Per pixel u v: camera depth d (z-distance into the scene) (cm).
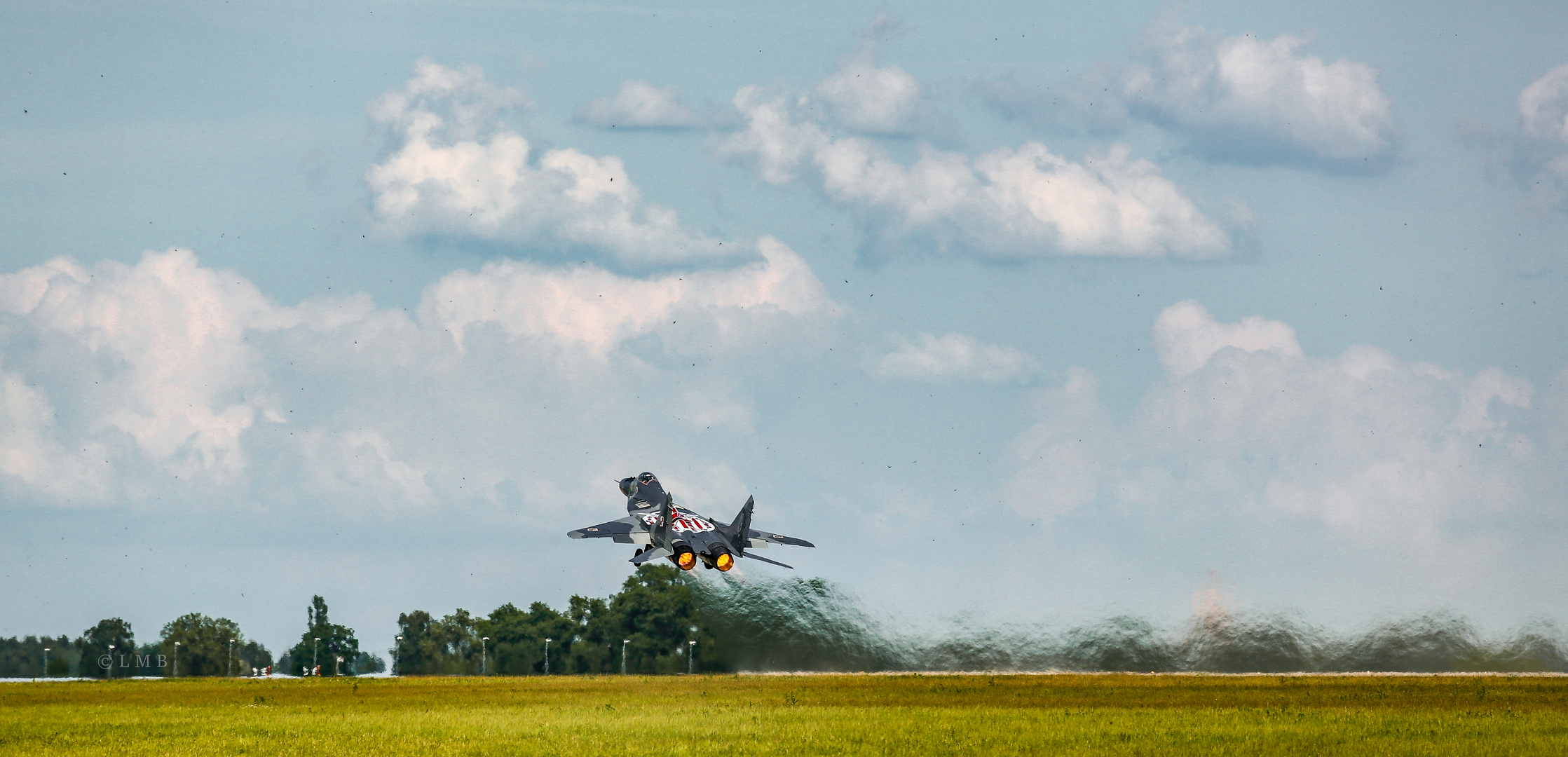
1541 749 13188
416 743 14475
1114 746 13738
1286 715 17450
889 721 16762
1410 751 13100
